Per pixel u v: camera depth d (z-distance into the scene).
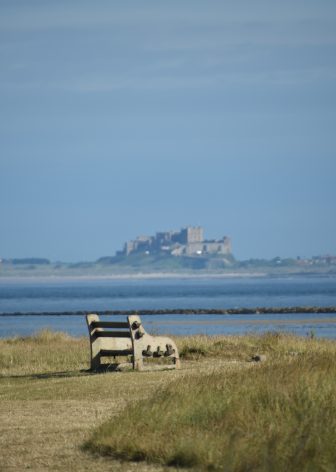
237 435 34.97
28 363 77.88
